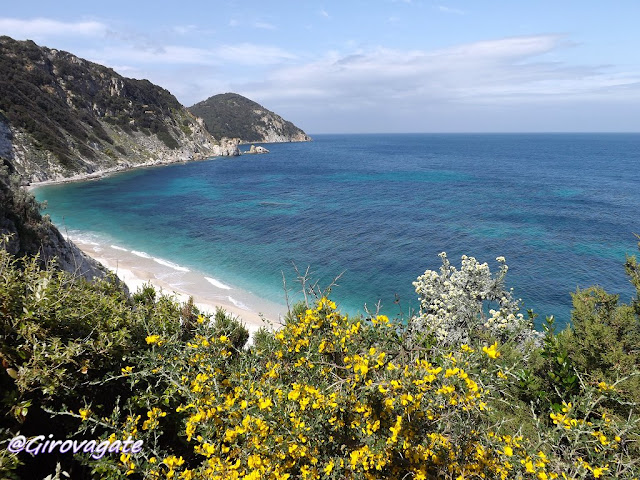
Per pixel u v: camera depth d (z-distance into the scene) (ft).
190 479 10.57
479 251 113.19
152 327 16.16
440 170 333.83
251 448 10.52
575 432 11.28
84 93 318.04
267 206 181.06
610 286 86.79
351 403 10.96
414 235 130.62
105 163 270.87
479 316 32.48
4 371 11.12
